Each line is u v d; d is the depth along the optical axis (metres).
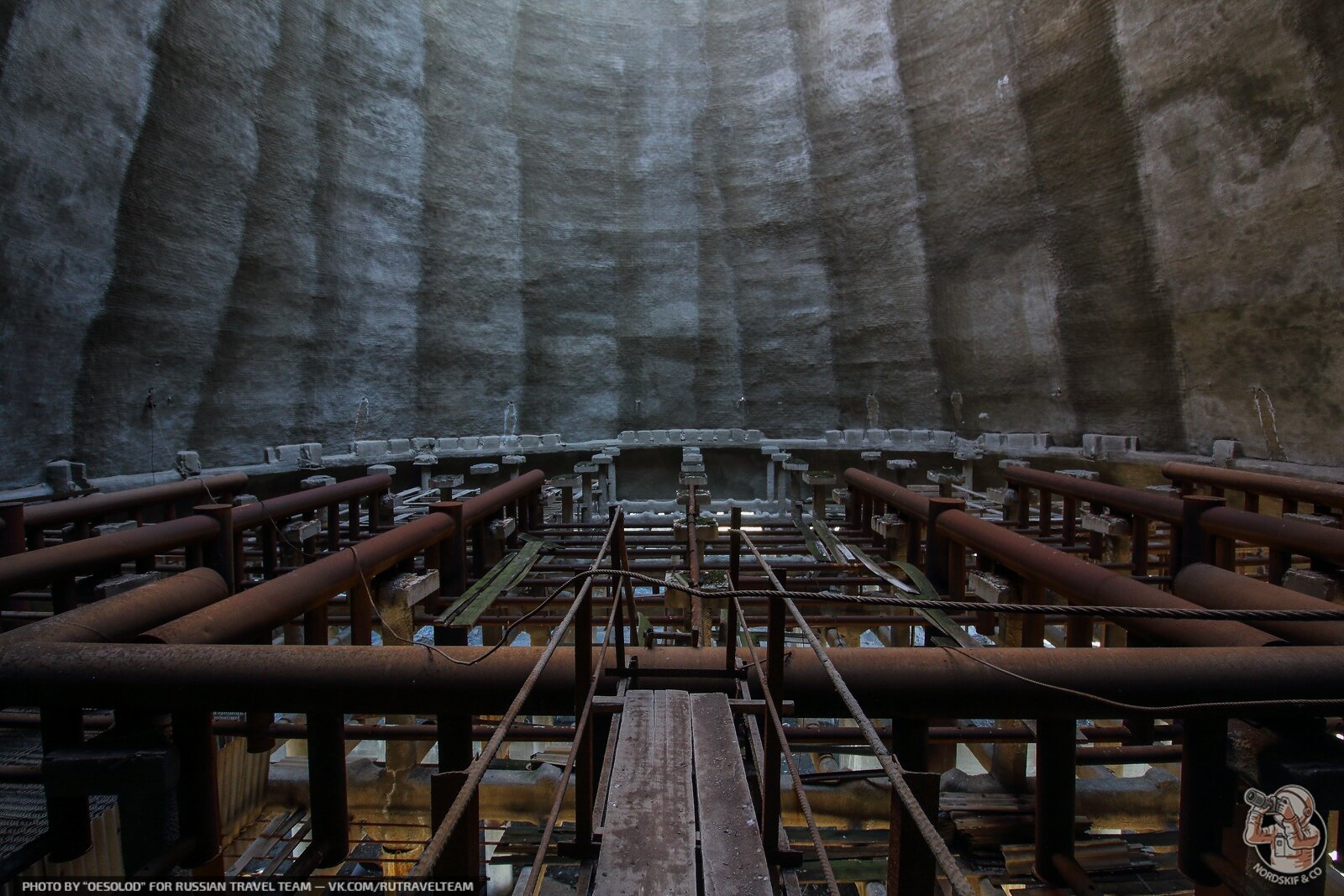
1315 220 8.08
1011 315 12.23
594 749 2.85
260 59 10.41
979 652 2.54
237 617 2.94
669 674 3.00
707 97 14.98
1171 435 10.33
